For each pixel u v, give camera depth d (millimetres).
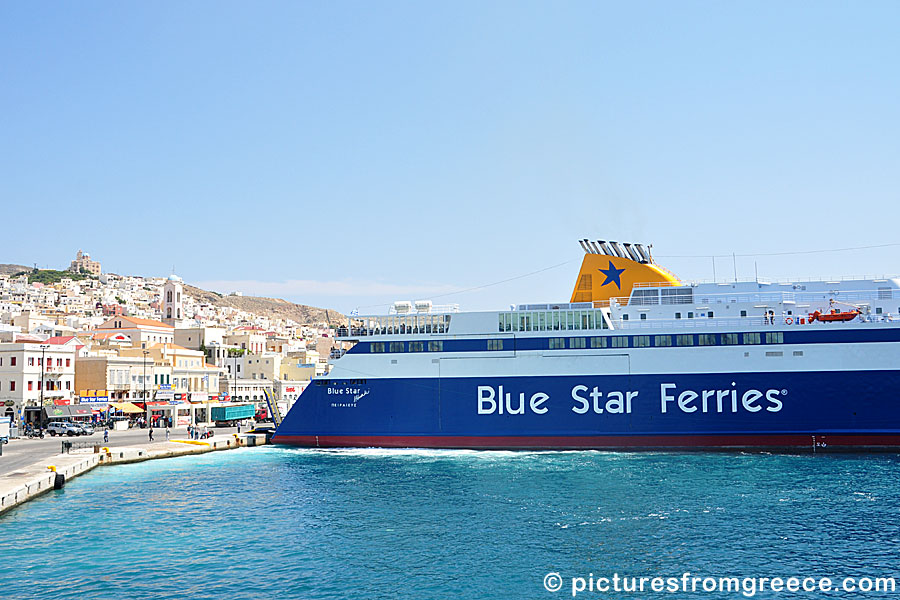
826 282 65375
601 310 64500
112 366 97562
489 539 35969
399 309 69375
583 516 40094
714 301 66000
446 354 66812
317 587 29547
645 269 69250
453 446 65938
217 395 118750
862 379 59594
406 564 32375
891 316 61969
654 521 38812
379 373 68438
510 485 48969
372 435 68188
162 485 51875
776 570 31234
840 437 59844
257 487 50562
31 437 77500
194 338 143000
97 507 44125
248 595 28719
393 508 42938
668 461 57844
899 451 59062
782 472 52281
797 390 60656
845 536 35781
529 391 64938
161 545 35531
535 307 67062
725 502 42906
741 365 61656
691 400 62250
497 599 28203
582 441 63781
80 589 29359
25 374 87375
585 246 71938
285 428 71625
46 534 37562
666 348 62969
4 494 42094
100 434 83438
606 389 63688
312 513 42031
